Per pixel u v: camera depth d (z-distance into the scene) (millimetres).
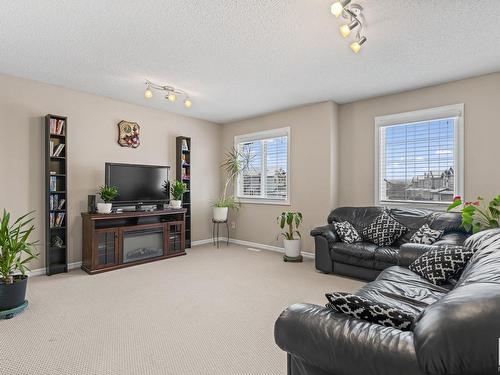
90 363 1846
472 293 867
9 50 2861
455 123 3650
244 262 4355
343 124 4613
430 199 3863
